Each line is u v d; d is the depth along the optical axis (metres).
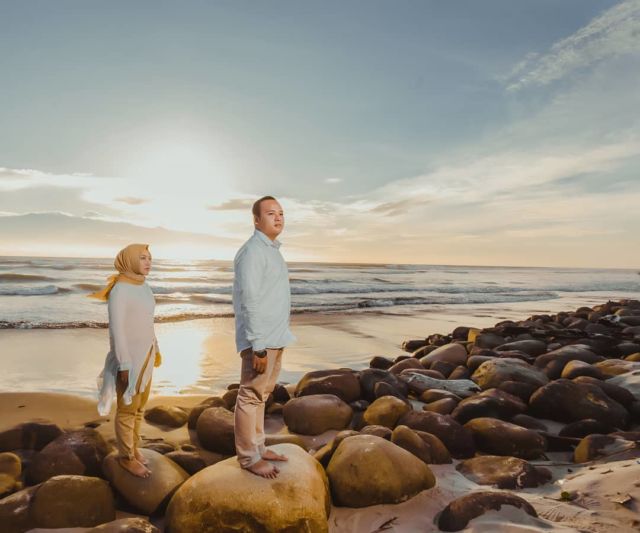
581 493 3.05
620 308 15.03
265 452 2.98
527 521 2.64
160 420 4.75
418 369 6.68
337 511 3.04
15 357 8.31
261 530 2.54
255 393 2.80
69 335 10.67
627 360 7.17
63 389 6.47
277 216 2.86
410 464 3.30
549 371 6.64
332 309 18.16
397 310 18.66
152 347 3.09
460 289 31.70
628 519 2.62
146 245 3.07
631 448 3.71
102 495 2.85
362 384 5.74
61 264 45.19
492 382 5.98
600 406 4.89
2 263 45.16
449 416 4.48
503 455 4.13
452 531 2.66
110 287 3.04
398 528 2.82
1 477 3.14
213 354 9.35
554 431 4.75
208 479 2.76
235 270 2.85
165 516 2.81
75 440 3.38
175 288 22.53
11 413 4.78
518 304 23.94
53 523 2.64
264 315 2.77
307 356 9.31
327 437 4.51
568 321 12.88
